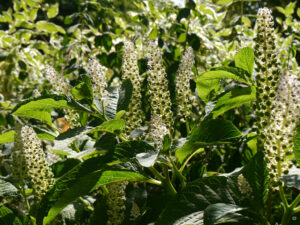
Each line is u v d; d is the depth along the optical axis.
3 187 0.42
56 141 0.34
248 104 0.63
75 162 0.43
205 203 0.30
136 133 0.39
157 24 0.82
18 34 0.90
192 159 0.59
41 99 0.37
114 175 0.34
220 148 0.58
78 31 0.90
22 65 0.93
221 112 0.42
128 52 0.46
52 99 0.38
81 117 0.46
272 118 0.29
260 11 0.32
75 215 0.40
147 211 0.39
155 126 0.34
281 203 0.35
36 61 0.99
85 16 0.79
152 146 0.36
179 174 0.36
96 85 0.40
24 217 0.38
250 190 0.30
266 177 0.31
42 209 0.35
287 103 0.27
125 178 0.35
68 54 0.88
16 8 0.94
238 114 0.70
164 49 0.72
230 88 0.42
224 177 0.32
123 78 0.46
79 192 0.33
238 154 0.53
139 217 0.38
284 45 0.85
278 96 0.27
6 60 0.91
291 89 0.27
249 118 0.70
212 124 0.34
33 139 0.35
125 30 0.85
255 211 0.30
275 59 0.32
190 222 0.28
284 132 0.27
